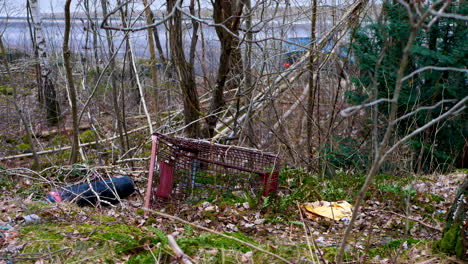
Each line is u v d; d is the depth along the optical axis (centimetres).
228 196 554
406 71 742
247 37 832
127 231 434
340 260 269
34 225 430
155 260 345
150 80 1170
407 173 665
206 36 1097
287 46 910
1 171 675
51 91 1169
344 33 780
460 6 703
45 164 838
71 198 574
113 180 611
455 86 701
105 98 1099
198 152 572
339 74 851
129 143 952
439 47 732
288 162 809
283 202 520
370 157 710
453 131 789
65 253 367
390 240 445
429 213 550
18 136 1073
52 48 1193
